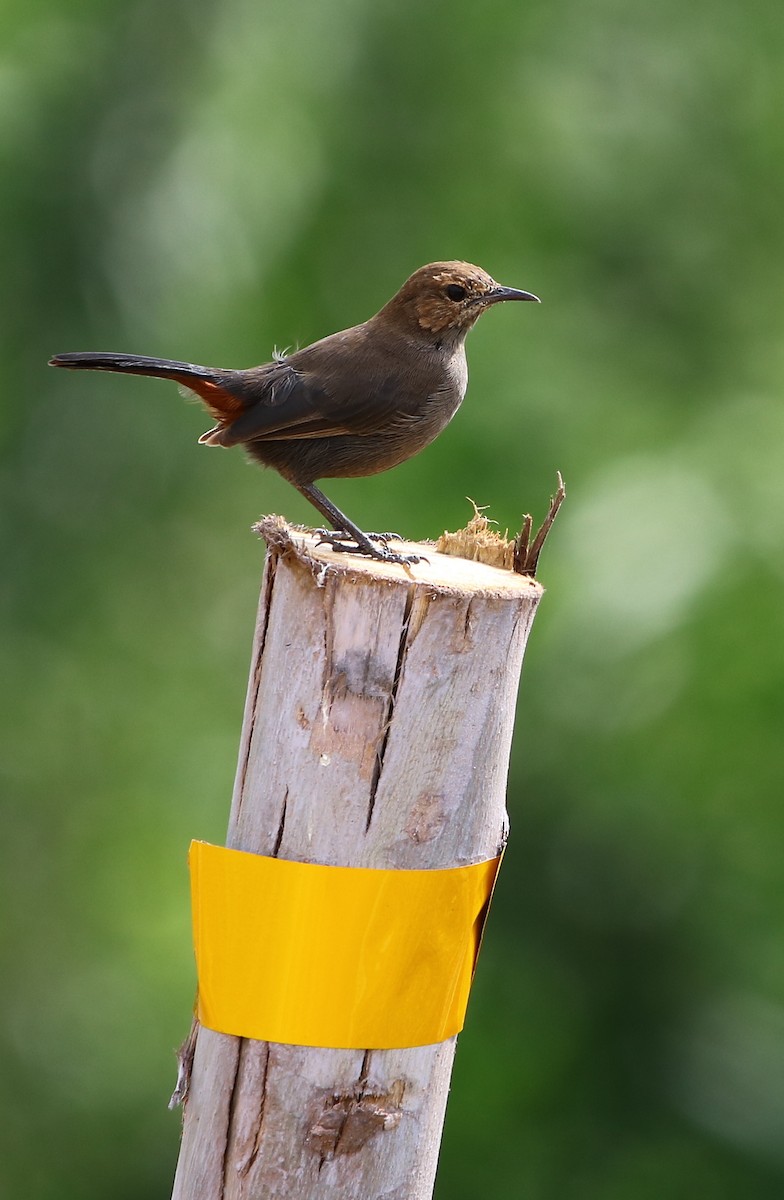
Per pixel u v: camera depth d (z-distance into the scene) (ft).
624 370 43.24
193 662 52.80
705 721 36.01
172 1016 49.11
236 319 45.96
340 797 15.10
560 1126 42.73
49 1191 49.19
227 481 51.80
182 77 44.19
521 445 40.06
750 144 45.50
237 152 43.14
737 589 33.99
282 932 14.94
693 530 34.63
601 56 45.09
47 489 48.78
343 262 45.88
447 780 15.19
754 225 45.65
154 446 48.91
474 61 44.42
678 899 40.86
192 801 51.11
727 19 45.44
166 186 43.16
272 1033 14.96
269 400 23.35
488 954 42.78
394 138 44.98
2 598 49.06
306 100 44.11
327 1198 15.10
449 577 15.90
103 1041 50.39
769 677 34.65
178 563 52.24
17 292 44.50
